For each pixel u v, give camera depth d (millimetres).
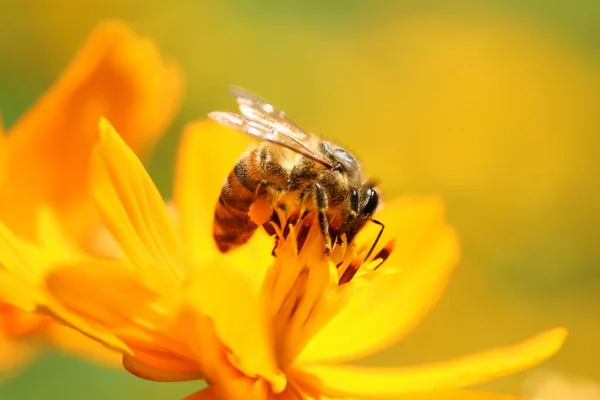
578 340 261
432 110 296
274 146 159
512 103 300
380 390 155
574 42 318
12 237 150
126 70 173
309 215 156
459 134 292
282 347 156
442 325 260
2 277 144
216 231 160
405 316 164
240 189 158
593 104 304
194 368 149
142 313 150
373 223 167
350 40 307
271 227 159
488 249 282
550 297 274
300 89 295
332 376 157
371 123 293
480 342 260
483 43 308
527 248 282
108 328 147
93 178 152
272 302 156
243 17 299
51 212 160
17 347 174
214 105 283
